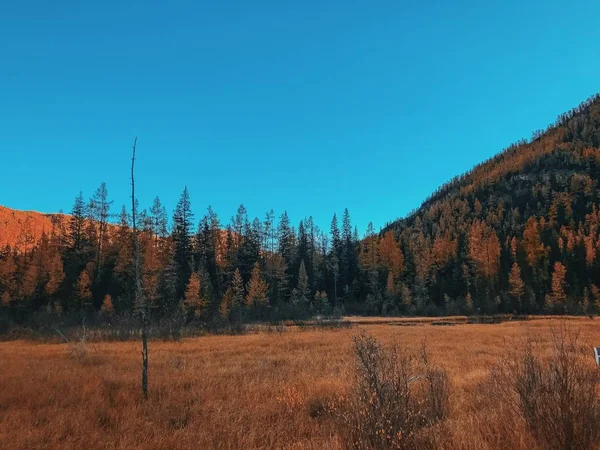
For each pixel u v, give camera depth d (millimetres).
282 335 31047
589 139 177875
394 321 62219
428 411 5984
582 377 4648
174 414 7531
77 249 70875
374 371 5152
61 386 9828
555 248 96125
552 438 4230
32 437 6043
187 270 75938
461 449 4445
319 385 9016
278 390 9242
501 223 125312
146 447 5762
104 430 6703
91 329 32906
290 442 5848
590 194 127688
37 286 57719
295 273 95438
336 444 4934
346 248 102875
